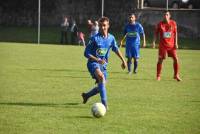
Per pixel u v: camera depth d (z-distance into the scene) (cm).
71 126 1823
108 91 2698
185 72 3809
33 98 2420
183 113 2100
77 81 3112
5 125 1827
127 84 3009
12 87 2791
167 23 3206
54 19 8312
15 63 4259
